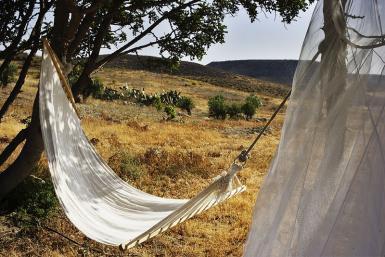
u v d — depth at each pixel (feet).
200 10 29.14
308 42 10.96
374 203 9.21
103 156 50.19
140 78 247.09
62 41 22.89
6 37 27.02
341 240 9.20
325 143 10.18
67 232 27.73
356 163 9.70
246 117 125.90
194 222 32.53
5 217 28.09
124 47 27.20
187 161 51.19
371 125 9.73
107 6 26.63
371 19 10.43
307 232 9.69
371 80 10.06
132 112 109.50
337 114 10.14
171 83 247.09
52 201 29.35
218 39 29.71
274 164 10.78
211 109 123.85
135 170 43.70
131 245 15.39
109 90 135.74
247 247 10.56
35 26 26.71
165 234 30.12
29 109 85.81
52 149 18.67
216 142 74.18
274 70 432.66
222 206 36.11
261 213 10.62
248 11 28.63
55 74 19.24
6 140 53.52
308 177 10.09
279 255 9.95
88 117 84.58
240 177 48.42
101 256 25.84
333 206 9.58
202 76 319.47
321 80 10.64
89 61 26.35
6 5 26.43
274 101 220.84
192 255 27.30
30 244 25.55
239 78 333.21
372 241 9.01
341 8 10.55
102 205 19.72
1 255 24.02
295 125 10.65
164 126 86.84
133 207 20.53
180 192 41.42
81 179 19.93
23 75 27.07
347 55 10.48
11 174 25.46
